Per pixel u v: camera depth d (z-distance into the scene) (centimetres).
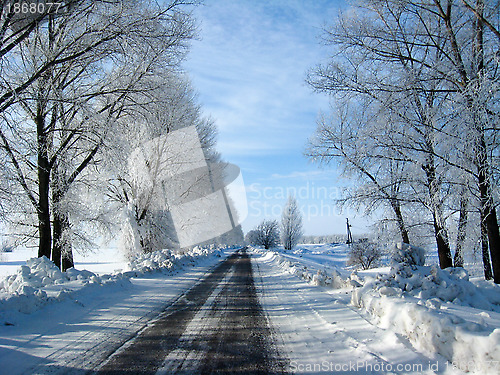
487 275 1016
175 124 1791
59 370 354
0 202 884
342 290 841
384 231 1298
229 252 3709
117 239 1831
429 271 739
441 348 365
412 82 948
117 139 1130
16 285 744
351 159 1198
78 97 1000
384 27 1046
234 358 393
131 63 1077
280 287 958
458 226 1034
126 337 471
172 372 352
